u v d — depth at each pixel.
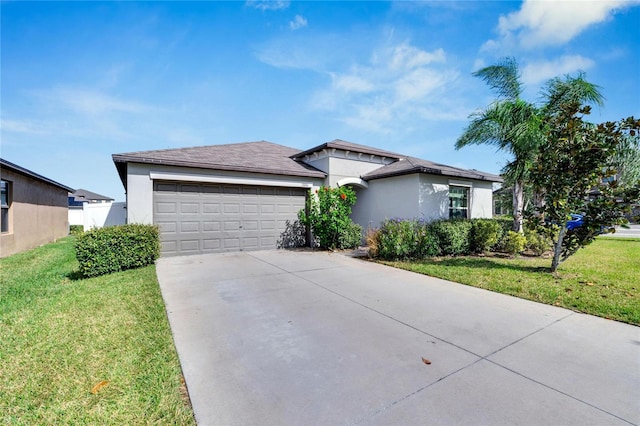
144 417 2.33
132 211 8.73
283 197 11.50
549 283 6.11
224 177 10.05
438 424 2.22
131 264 7.58
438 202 11.79
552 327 4.07
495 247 10.71
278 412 2.36
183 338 3.70
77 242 6.83
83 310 4.64
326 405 2.45
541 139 9.06
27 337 3.72
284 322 4.23
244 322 4.22
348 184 13.00
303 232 11.95
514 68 10.36
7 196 11.35
